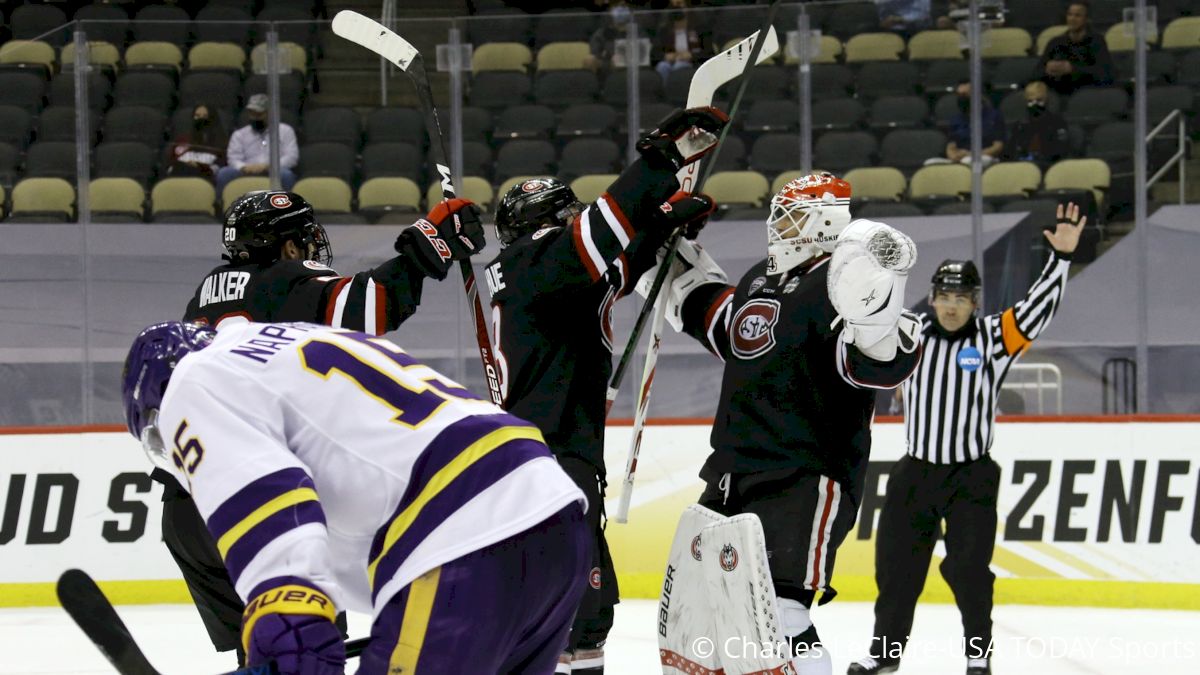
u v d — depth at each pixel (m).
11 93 15.98
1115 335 14.85
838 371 6.85
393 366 4.53
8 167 15.70
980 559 10.09
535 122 16.28
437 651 4.27
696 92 7.71
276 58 16.41
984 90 15.95
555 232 7.27
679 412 14.92
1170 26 15.59
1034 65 15.86
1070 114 15.60
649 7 22.08
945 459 10.13
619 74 16.38
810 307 6.89
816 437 6.89
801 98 16.28
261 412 4.30
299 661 3.91
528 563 4.41
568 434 7.33
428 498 4.34
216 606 7.02
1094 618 13.00
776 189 16.19
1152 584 13.55
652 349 7.55
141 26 16.58
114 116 15.98
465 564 4.32
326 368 4.43
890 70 16.39
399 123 16.58
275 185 16.17
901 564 10.27
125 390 4.63
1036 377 14.93
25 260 15.05
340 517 4.43
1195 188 15.14
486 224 15.70
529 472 4.46
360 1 22.20
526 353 7.33
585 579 4.70
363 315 6.83
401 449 4.37
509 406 7.45
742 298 7.33
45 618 13.63
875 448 14.23
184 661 11.17
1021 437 14.02
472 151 16.33
